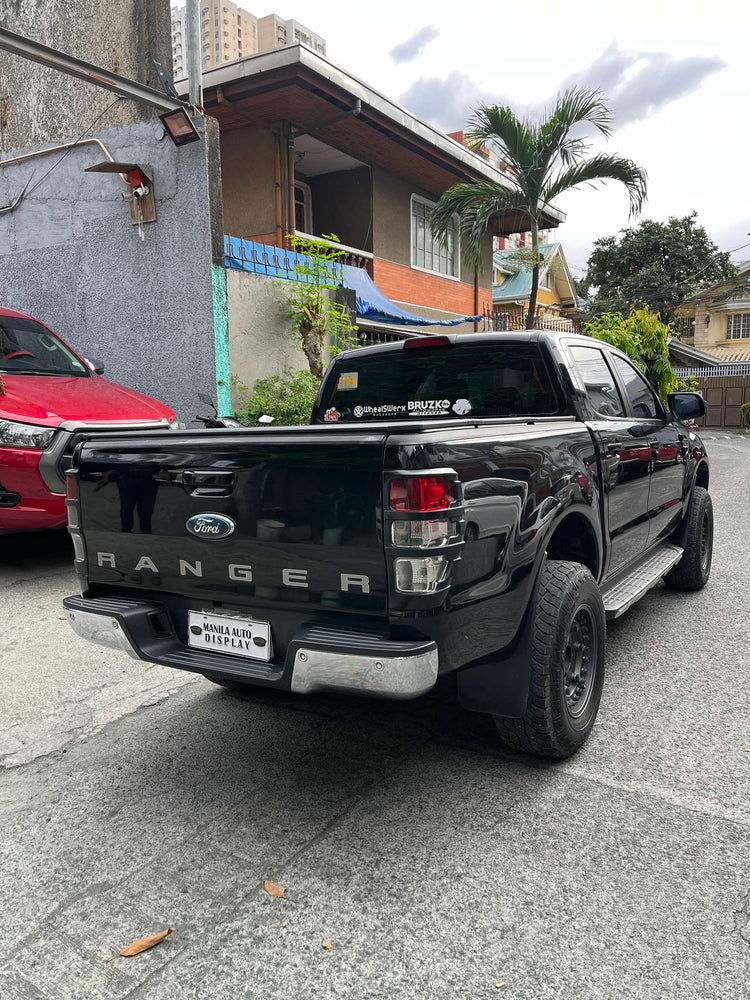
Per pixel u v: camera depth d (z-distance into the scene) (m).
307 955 2.00
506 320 20.08
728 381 31.12
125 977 1.94
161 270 7.95
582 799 2.72
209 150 7.53
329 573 2.34
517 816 2.62
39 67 8.40
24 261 8.84
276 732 3.32
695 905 2.15
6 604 5.14
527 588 2.69
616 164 11.84
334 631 2.35
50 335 7.09
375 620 2.31
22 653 4.25
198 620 2.72
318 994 1.88
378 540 2.23
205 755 3.12
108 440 2.83
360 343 10.93
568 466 3.06
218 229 7.71
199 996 1.88
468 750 3.13
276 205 12.61
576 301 32.91
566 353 3.68
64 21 8.21
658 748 3.11
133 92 6.86
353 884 2.28
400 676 2.20
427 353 3.92
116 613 2.74
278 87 11.14
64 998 1.88
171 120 7.25
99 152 8.11
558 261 29.20
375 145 13.80
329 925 2.11
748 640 4.45
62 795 2.82
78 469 2.89
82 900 2.24
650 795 2.75
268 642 2.54
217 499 2.51
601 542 3.46
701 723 3.34
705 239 36.00
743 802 2.70
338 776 2.93
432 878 2.29
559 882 2.27
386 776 2.92
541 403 3.63
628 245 36.06
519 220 18.17
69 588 5.53
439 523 2.20
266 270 9.45
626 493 3.84
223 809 2.71
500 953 1.99
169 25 7.61
